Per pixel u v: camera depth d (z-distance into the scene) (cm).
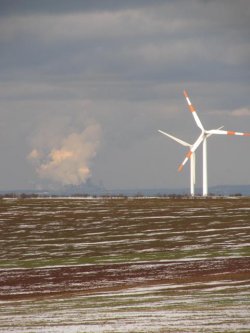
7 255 17388
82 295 11175
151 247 18012
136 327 7788
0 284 13188
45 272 14738
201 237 19325
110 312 8975
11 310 9619
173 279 12694
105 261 16125
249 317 8181
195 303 9406
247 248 17288
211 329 7512
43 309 9569
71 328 7875
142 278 13150
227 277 12456
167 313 8681
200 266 14550
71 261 16312
